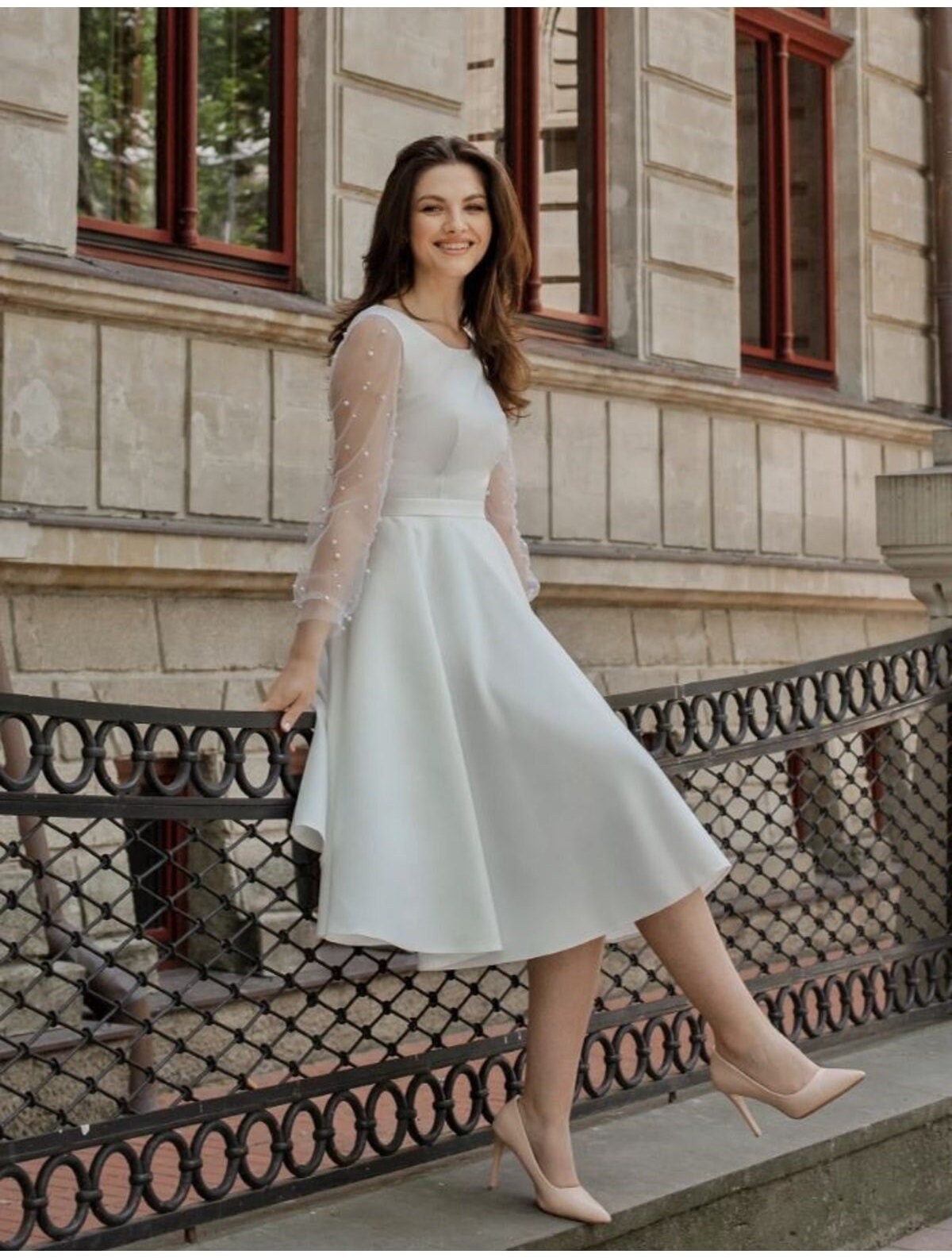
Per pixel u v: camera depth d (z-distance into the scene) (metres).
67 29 7.72
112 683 7.66
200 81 8.67
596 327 10.80
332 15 8.98
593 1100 4.86
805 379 12.58
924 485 6.57
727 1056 4.15
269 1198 4.00
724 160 11.50
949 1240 4.98
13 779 3.55
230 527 8.17
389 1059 4.33
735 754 5.38
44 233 7.63
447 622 4.08
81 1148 3.69
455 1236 3.88
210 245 8.60
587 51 10.90
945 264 13.38
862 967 5.89
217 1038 7.40
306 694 3.95
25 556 7.11
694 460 11.07
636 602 10.50
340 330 4.26
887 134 13.05
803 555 11.95
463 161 4.16
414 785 3.96
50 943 6.71
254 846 7.93
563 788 3.96
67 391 7.62
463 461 4.14
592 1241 4.01
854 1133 4.81
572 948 4.05
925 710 6.46
